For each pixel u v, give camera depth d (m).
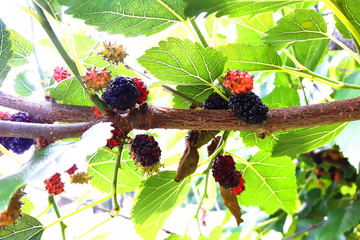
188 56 0.22
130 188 0.29
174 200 0.29
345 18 0.21
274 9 0.22
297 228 0.51
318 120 0.22
